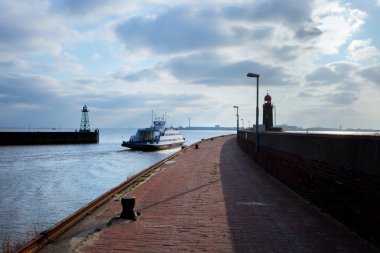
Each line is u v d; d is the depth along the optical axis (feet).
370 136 23.63
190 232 26.37
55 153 237.45
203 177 57.57
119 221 29.45
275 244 23.67
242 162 83.56
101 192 95.40
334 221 29.32
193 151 124.16
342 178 28.35
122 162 183.32
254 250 22.54
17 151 252.01
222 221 29.53
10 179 120.98
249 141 100.01
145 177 57.93
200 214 31.99
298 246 23.24
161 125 282.15
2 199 85.20
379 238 22.45
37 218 67.41
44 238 23.93
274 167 57.41
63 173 138.31
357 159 25.59
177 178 56.54
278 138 54.29
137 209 34.14
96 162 182.50
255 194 42.06
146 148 251.60
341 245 23.34
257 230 26.91
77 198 86.99
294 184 43.88
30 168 155.22
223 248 22.90
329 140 31.32
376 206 22.79
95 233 26.18
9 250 26.13
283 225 28.27
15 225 62.18
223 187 47.37
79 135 352.49
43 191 96.78
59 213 71.67
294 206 35.32
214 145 163.22
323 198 32.96
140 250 22.44
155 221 29.53
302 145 40.27
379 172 22.38
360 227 25.16
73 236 25.46
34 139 322.14
